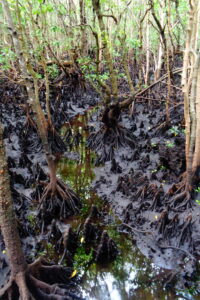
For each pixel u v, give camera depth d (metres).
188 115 4.95
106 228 5.16
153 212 5.45
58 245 4.66
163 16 10.55
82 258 4.54
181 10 10.00
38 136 8.56
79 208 5.80
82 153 8.45
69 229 4.73
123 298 3.89
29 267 3.61
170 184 6.25
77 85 14.27
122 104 8.34
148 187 5.85
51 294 3.63
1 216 3.21
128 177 6.45
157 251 4.55
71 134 9.48
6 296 3.50
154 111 10.97
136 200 5.81
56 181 5.57
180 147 6.50
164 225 4.84
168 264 4.29
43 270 3.83
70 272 4.26
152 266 4.30
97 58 7.64
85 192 6.34
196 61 4.55
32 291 3.58
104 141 8.55
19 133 9.31
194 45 5.90
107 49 7.45
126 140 8.43
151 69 16.55
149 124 10.16
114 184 6.51
